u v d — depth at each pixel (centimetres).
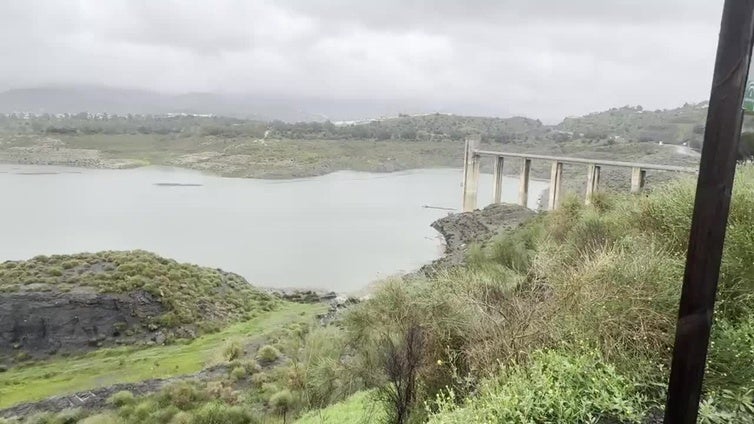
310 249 5056
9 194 8988
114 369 1942
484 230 5159
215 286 3022
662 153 8831
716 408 289
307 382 821
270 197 9619
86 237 5534
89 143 17212
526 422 306
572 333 373
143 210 7681
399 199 9400
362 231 6134
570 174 9919
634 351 354
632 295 371
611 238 600
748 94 192
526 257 830
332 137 18275
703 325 212
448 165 16775
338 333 842
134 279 2611
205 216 7288
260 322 2677
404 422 507
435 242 5328
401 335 566
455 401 441
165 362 2006
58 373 1930
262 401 1213
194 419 1140
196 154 16238
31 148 16150
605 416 310
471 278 571
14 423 1285
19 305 2259
